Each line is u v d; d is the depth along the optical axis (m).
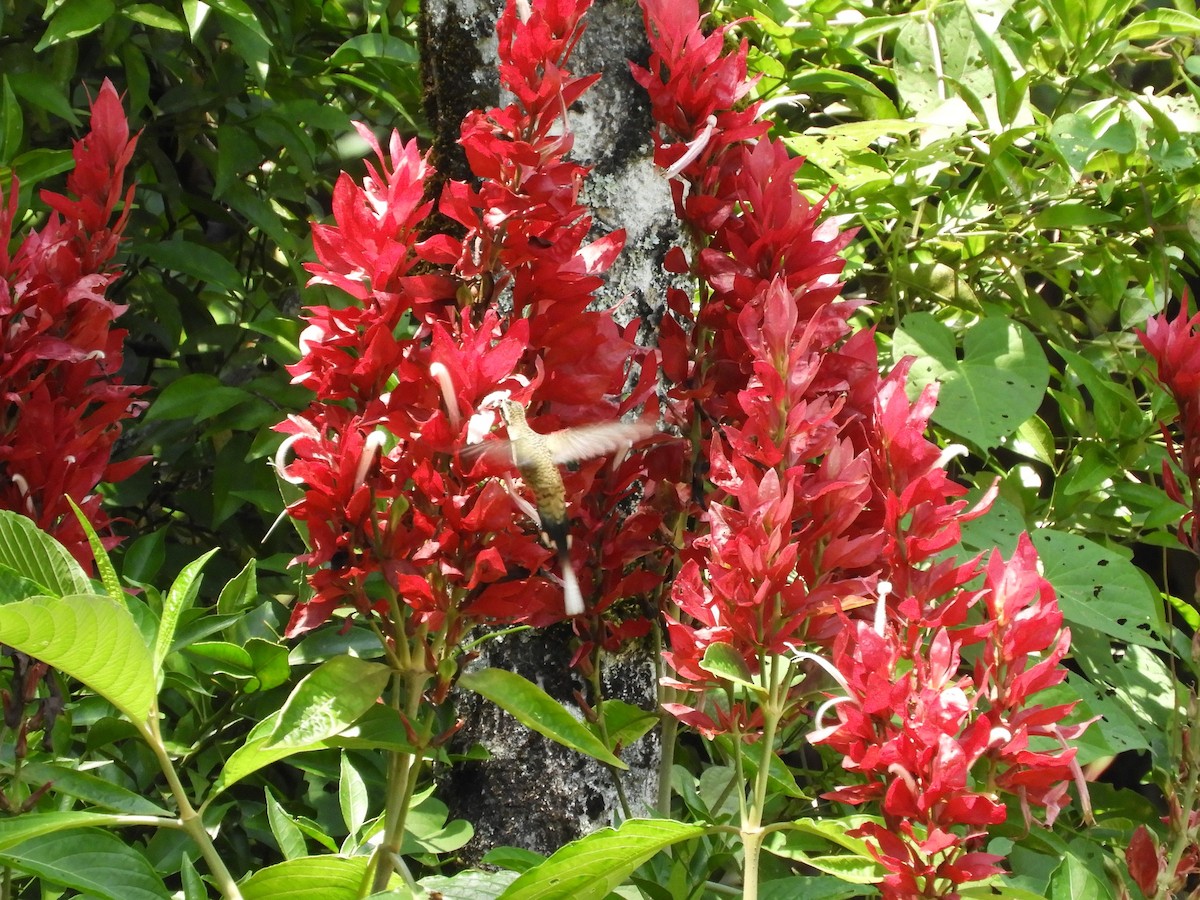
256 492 1.86
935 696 1.25
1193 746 1.59
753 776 1.56
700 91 1.49
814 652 1.42
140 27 2.07
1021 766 1.32
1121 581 1.82
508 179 1.35
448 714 1.68
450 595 1.30
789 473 1.32
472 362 1.27
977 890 1.31
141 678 1.25
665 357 1.50
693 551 1.47
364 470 1.27
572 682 1.61
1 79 1.90
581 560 1.45
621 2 1.62
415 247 1.35
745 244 1.47
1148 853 1.59
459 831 1.57
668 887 1.47
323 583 1.29
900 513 1.35
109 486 1.96
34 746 1.56
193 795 1.71
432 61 1.67
